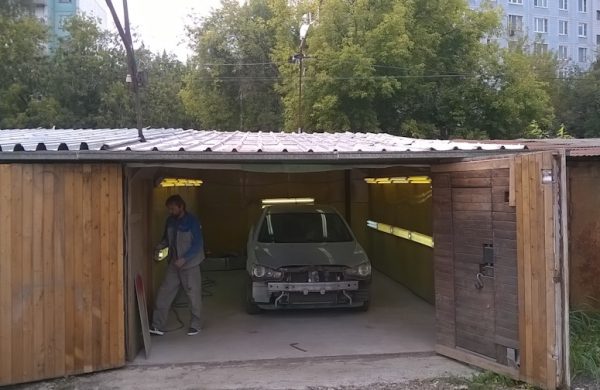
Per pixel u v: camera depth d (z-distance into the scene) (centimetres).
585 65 5088
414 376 563
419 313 817
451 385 538
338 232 887
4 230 537
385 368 588
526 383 524
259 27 2895
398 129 2425
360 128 2298
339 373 573
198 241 730
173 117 3225
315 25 2450
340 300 774
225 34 2902
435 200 645
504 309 548
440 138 2544
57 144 602
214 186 1254
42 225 552
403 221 988
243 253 1229
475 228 584
